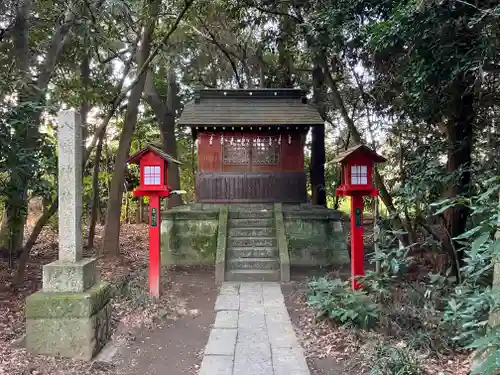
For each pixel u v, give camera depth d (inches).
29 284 249.8
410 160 245.1
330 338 168.4
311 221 327.9
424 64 191.9
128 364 150.3
